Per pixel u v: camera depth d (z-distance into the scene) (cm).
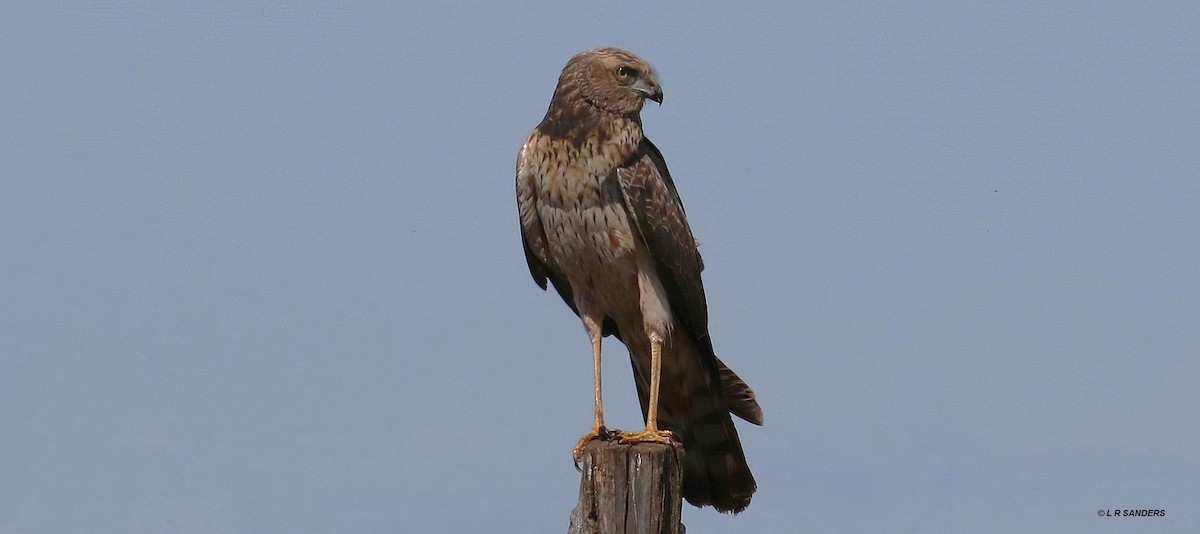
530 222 1227
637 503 994
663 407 1324
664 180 1233
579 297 1259
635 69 1186
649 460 997
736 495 1342
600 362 1244
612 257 1212
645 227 1198
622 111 1191
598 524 997
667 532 1005
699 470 1340
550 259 1259
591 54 1195
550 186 1195
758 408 1291
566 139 1189
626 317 1277
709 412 1311
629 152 1195
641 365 1323
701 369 1293
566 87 1195
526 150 1209
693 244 1253
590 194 1190
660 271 1224
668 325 1228
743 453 1330
